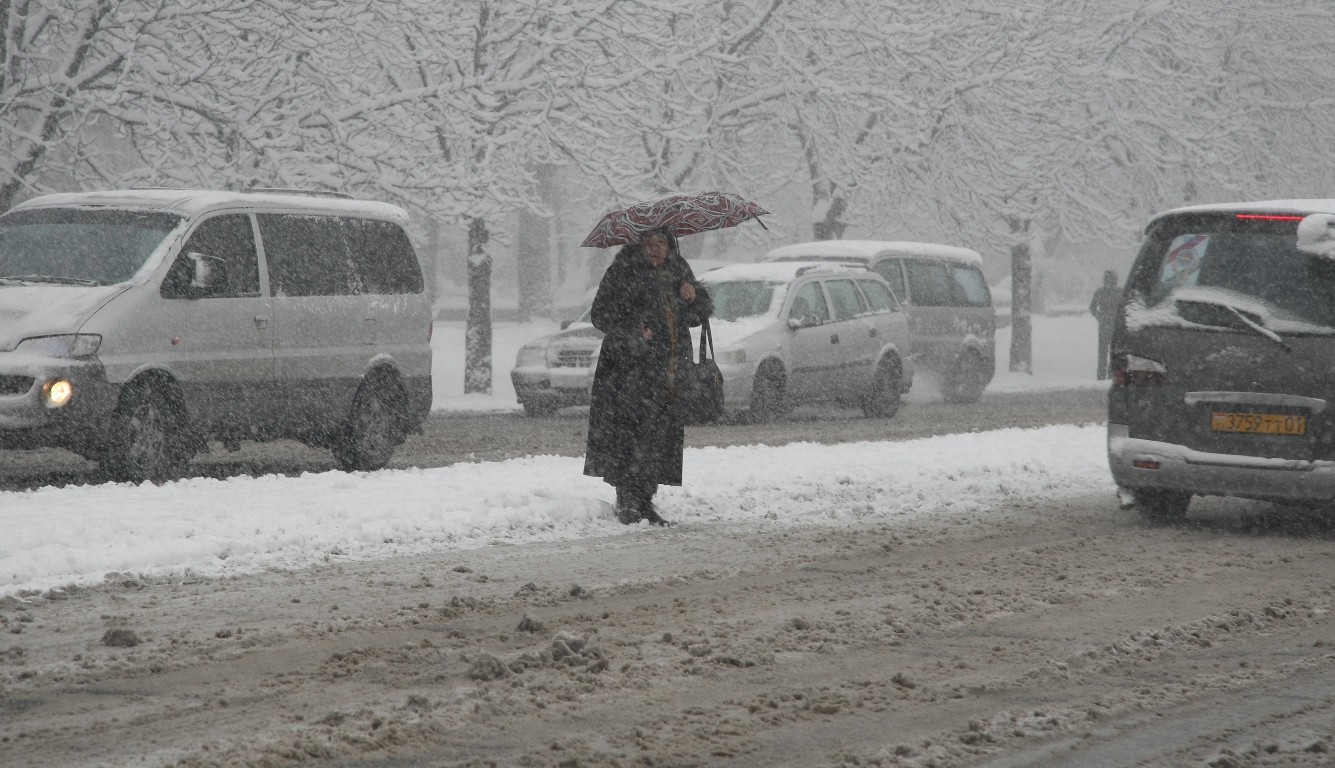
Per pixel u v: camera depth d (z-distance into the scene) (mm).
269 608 14836
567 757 9781
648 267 21516
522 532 20484
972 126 70875
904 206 74438
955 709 11391
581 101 56969
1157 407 22328
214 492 23188
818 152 69750
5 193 47438
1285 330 21469
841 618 14734
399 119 53062
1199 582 17391
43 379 24531
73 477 28078
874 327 49062
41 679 11805
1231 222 22422
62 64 48969
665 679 12039
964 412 51969
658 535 20641
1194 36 79875
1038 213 76500
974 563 18516
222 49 49969
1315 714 11461
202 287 26297
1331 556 19672
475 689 11508
